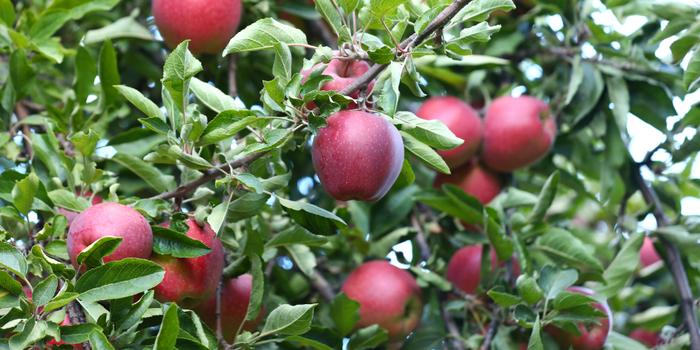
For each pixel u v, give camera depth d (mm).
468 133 1742
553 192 1617
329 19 1280
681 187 1827
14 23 1716
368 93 1310
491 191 1797
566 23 1795
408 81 1345
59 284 1274
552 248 1626
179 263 1297
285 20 1759
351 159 1258
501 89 1821
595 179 1855
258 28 1270
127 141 1546
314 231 1316
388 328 1671
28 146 1577
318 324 1619
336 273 1743
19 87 1557
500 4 1241
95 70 1573
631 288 1859
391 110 1244
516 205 1689
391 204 1728
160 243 1291
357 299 1668
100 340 1166
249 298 1416
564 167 1953
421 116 1757
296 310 1311
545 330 1559
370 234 1724
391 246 1726
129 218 1272
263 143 1237
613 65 1768
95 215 1271
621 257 1628
